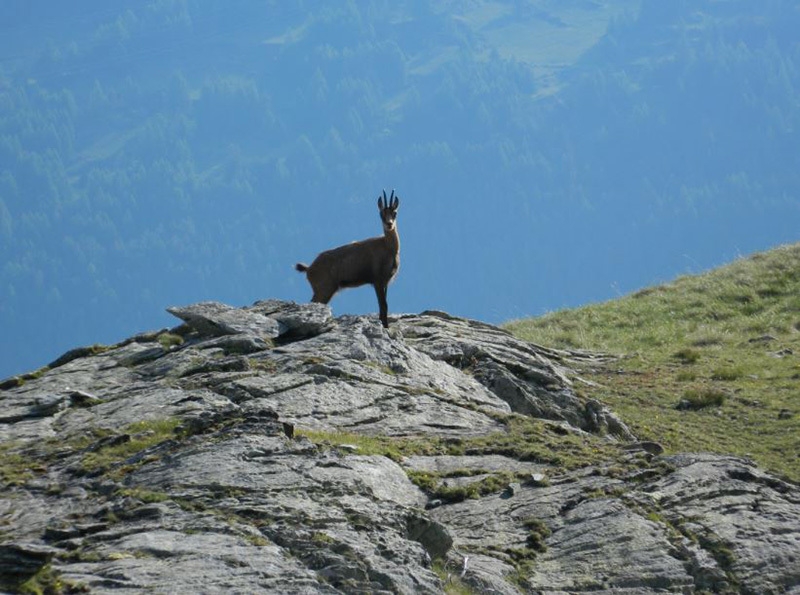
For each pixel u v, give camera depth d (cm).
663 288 12450
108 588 3581
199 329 7450
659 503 4834
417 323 9144
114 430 5303
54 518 4241
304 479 4494
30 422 5662
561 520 4725
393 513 4297
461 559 4347
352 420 5831
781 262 12431
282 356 6706
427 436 5741
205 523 4053
